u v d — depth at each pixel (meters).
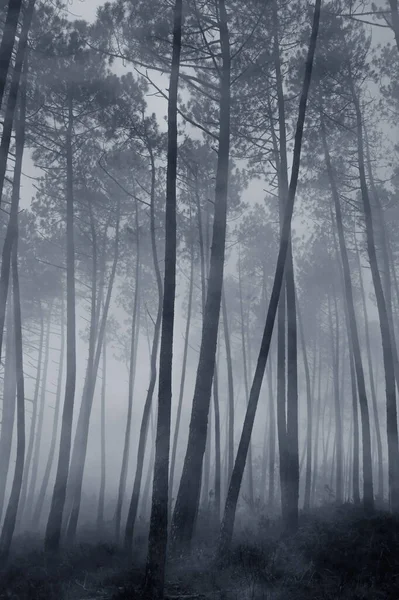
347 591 8.62
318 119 20.05
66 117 18.30
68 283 16.61
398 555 9.96
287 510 13.30
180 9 11.84
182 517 12.53
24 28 13.57
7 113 12.44
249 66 16.44
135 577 9.89
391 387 16.20
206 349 13.67
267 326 11.59
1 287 13.83
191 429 13.23
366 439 15.91
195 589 9.19
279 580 9.09
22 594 9.80
